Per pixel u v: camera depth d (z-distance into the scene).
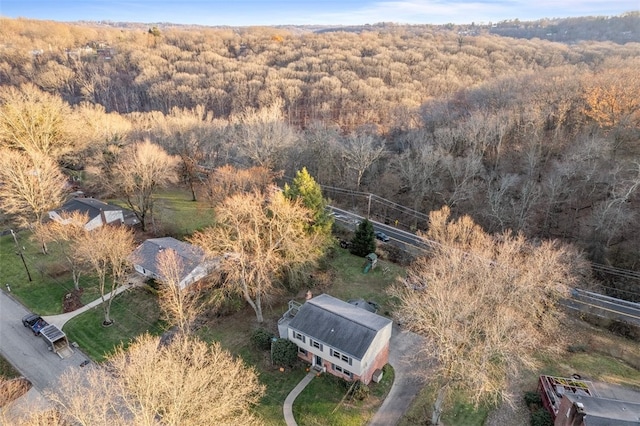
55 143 65.38
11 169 48.56
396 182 72.38
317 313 35.03
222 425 23.89
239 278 39.34
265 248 40.31
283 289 43.75
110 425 23.23
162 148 68.75
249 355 36.03
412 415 30.66
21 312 40.62
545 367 35.12
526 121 73.75
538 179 66.12
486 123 71.88
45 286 44.25
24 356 35.44
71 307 41.44
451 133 73.12
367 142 72.31
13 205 49.84
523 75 103.69
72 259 44.25
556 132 71.94
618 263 52.44
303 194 44.53
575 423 25.70
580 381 32.59
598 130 67.25
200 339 37.44
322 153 77.06
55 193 51.59
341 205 73.12
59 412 24.97
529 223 58.31
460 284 31.58
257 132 72.25
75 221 44.19
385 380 34.00
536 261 36.41
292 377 33.91
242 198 41.84
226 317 40.66
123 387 24.20
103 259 40.16
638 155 61.38
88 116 75.25
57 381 32.75
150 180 53.19
